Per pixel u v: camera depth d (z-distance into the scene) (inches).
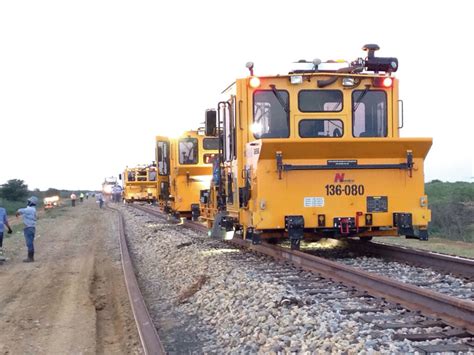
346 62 509.7
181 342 320.2
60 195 4763.8
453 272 406.9
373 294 330.3
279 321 291.3
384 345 233.9
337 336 249.6
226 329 319.3
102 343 336.5
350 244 565.9
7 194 2736.2
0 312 417.7
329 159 457.7
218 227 574.2
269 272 422.6
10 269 634.2
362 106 496.4
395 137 477.4
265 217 452.4
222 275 438.3
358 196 462.3
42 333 358.6
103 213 1926.7
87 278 552.7
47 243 915.4
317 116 490.3
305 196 456.4
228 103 535.5
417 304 293.1
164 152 1106.1
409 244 694.5
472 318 255.6
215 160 639.8
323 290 348.5
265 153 448.5
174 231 903.7
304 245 590.9
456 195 1171.9
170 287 489.7
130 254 726.5
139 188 2459.4
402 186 466.0
